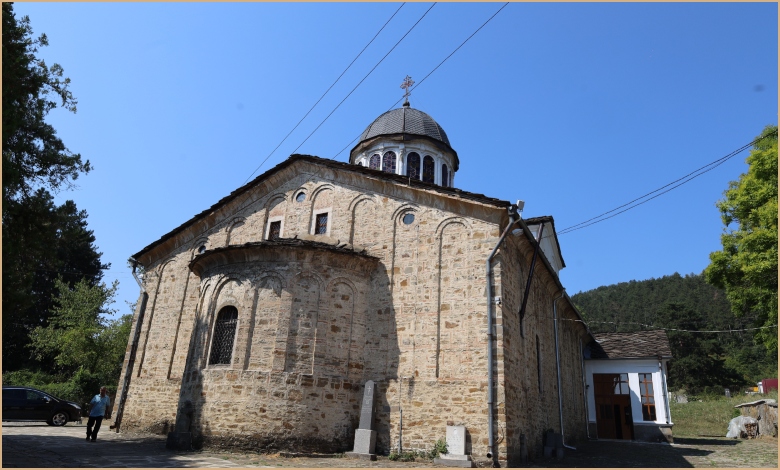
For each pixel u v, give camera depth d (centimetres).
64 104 1443
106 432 1934
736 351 7444
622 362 2709
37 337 3428
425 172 2309
